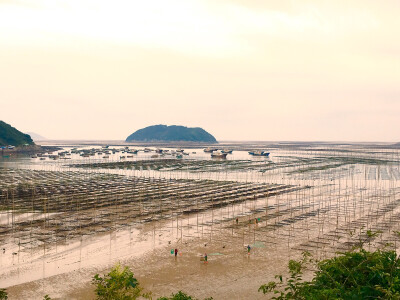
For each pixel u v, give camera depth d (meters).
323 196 148.88
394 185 185.88
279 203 131.75
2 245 78.69
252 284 59.38
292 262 33.47
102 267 66.44
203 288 58.00
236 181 192.75
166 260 70.50
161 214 109.75
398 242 81.44
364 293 24.84
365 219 105.44
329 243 80.75
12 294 55.47
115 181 186.50
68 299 53.94
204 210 117.75
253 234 88.69
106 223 98.56
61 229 92.00
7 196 129.00
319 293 24.59
